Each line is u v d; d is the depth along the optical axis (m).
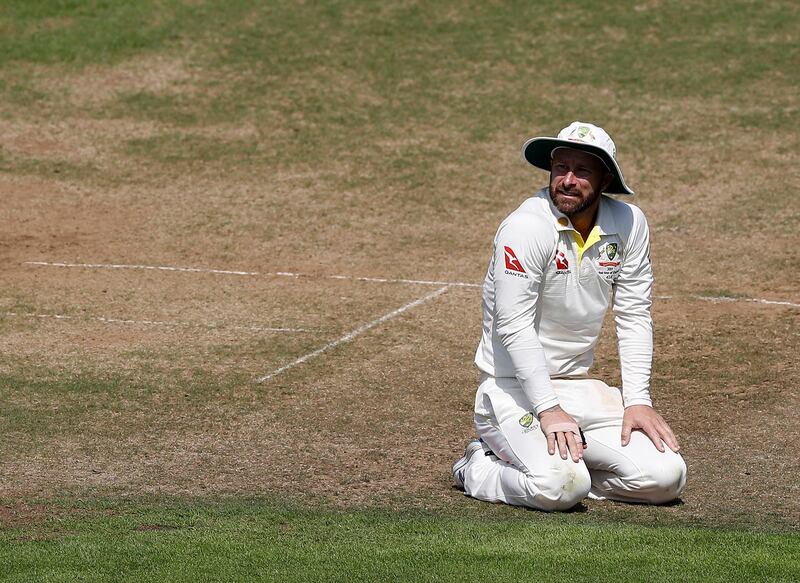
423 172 55.59
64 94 65.50
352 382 30.19
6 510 20.22
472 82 66.06
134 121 62.38
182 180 55.09
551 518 19.58
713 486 21.92
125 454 24.08
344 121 61.91
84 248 46.12
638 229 20.59
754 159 56.00
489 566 16.67
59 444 24.70
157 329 35.53
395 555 17.23
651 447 20.28
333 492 21.56
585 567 16.64
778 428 26.16
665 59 68.06
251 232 48.34
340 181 54.66
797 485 22.05
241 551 17.52
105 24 73.62
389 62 68.62
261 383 29.94
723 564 16.80
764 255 44.38
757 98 63.19
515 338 19.75
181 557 17.22
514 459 20.17
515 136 59.75
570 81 65.81
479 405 20.98
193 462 23.58
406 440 25.31
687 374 31.02
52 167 56.62
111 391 29.00
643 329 20.97
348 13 75.00
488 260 44.78
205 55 70.00
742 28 71.69
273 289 40.66
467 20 73.75
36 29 73.06
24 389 29.02
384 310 38.03
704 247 45.59
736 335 34.78
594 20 73.25
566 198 19.67
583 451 20.53
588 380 21.06
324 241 47.16
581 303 20.33
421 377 30.77
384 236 47.78
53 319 36.53
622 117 61.44
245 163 57.12
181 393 28.92
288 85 66.25
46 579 16.33
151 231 48.50
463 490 21.67
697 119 60.88
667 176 54.38
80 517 19.77
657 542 17.84
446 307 38.50
